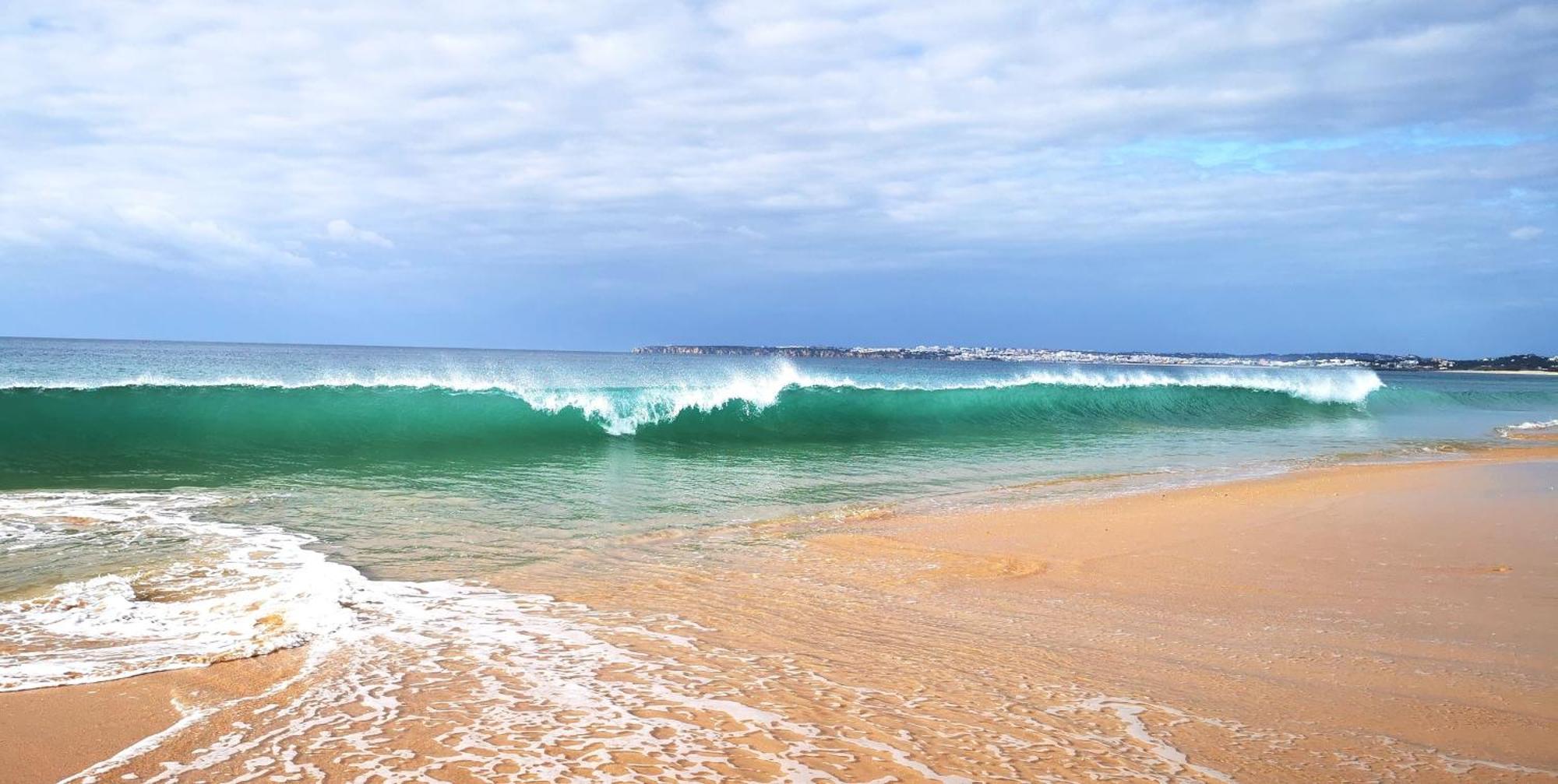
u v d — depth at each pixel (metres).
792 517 10.27
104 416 14.70
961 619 6.01
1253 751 3.63
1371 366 134.38
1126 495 12.28
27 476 11.51
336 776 3.16
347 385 17.28
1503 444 21.91
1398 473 14.62
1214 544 8.88
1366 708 4.27
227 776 3.18
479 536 8.62
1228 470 15.52
